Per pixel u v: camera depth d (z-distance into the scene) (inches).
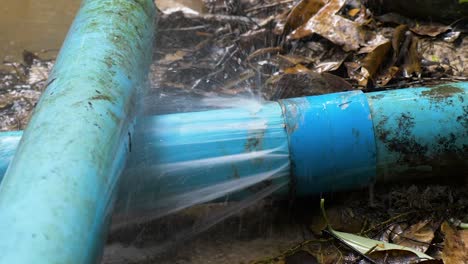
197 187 47.7
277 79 56.5
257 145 47.6
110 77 46.0
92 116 42.9
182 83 59.0
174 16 65.9
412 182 49.8
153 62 60.8
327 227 48.1
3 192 39.1
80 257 38.3
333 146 47.8
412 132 48.0
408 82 57.3
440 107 48.3
